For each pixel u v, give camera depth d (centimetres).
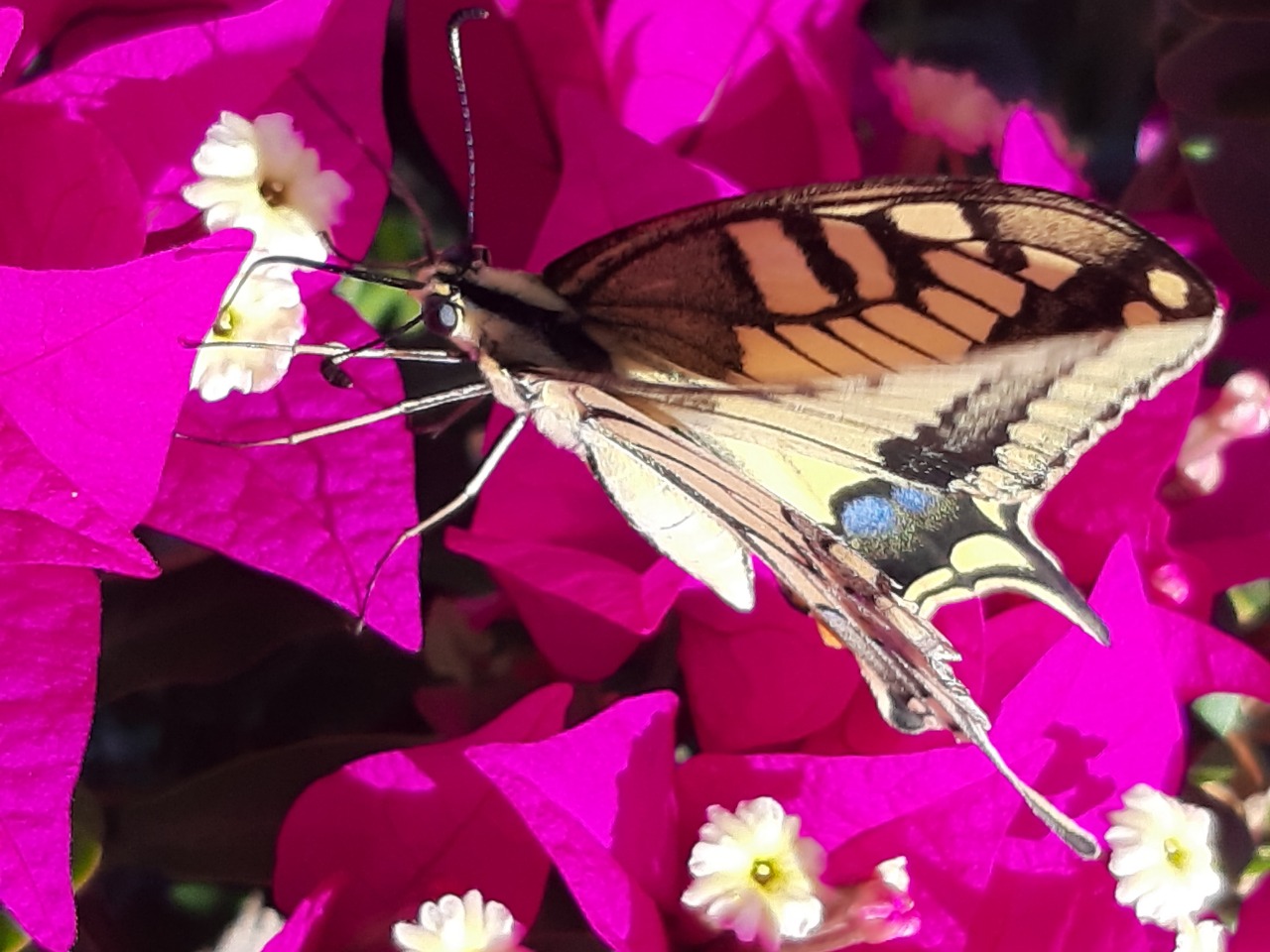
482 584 14
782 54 14
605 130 13
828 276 12
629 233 12
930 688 12
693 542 13
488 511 13
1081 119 17
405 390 13
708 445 12
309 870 12
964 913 13
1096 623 12
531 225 14
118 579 12
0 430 11
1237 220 15
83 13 12
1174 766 13
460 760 12
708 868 12
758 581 14
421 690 13
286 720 13
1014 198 11
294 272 12
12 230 11
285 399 12
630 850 12
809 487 13
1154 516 14
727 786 13
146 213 12
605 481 13
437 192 14
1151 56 16
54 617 10
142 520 11
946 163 15
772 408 12
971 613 13
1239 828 14
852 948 13
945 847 13
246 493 12
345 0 12
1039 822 13
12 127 11
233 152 12
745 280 12
